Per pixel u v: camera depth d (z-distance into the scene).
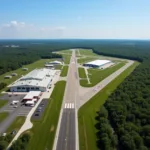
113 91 159.62
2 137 88.25
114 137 87.56
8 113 118.81
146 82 166.50
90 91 163.88
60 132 97.06
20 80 181.50
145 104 116.56
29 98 138.25
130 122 100.88
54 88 172.12
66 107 128.62
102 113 111.25
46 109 124.88
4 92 161.62
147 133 88.75
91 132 97.69
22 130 98.62
